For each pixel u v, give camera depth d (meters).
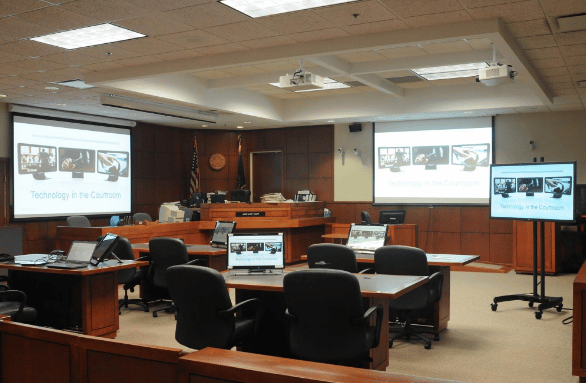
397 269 5.18
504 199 6.87
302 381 1.80
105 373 2.34
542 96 8.61
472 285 8.62
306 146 12.89
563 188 6.32
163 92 8.61
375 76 9.09
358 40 6.05
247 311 4.90
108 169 11.31
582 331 3.53
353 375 1.84
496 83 6.71
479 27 5.45
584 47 6.41
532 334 5.61
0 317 2.83
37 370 2.60
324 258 5.29
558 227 9.67
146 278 6.99
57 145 10.31
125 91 8.23
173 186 12.93
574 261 9.94
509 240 10.88
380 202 12.09
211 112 11.25
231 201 11.54
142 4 4.92
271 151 13.30
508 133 10.93
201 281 3.79
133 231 8.99
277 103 11.59
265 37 6.07
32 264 5.48
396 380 1.80
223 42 6.25
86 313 5.14
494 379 4.24
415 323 5.91
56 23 5.41
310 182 12.86
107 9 5.04
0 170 9.51
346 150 12.45
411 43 5.82
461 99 10.07
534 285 6.75
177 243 6.22
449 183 11.45
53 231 10.27
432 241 11.59
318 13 5.27
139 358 2.23
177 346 5.15
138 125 12.01
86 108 10.05
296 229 11.18
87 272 5.07
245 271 5.05
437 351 5.03
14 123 9.63
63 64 7.07
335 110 11.24
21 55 6.59
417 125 11.73
